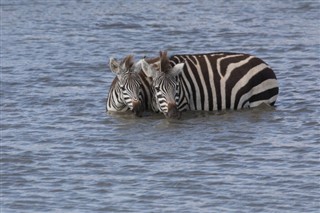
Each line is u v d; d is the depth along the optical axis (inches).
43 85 1684.3
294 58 1830.7
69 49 1984.5
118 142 1354.6
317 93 1563.7
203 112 1465.3
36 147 1352.1
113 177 1227.2
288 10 2341.3
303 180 1192.8
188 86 1464.1
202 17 2290.8
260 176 1210.0
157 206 1128.2
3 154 1325.0
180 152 1304.1
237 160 1268.5
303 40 1991.9
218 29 2140.7
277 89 1489.9
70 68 1803.6
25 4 2522.1
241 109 1473.9
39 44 2043.6
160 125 1416.1
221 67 1475.1
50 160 1299.2
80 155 1312.7
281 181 1192.2
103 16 2330.2
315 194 1150.3
